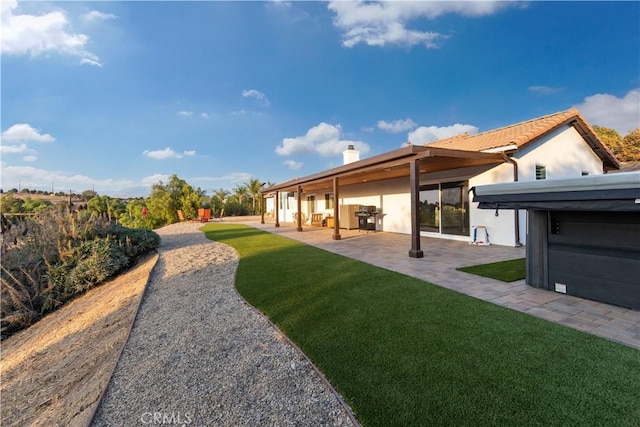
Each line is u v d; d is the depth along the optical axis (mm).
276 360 3127
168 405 2600
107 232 9445
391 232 14398
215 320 4344
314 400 2455
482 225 9961
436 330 3467
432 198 12133
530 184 4402
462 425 2033
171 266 8039
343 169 10609
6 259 7512
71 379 3652
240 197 39812
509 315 3838
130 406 2643
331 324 3799
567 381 2461
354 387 2514
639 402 2197
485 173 9836
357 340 3328
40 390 3680
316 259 7824
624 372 2561
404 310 4117
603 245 4188
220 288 5785
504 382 2471
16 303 6449
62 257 7699
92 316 5723
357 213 14930
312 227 18547
